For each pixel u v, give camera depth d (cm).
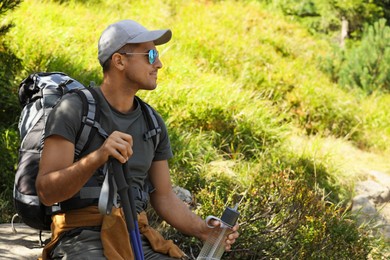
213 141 793
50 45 862
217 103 835
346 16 1423
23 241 448
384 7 1442
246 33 1269
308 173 798
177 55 997
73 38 930
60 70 799
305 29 1480
